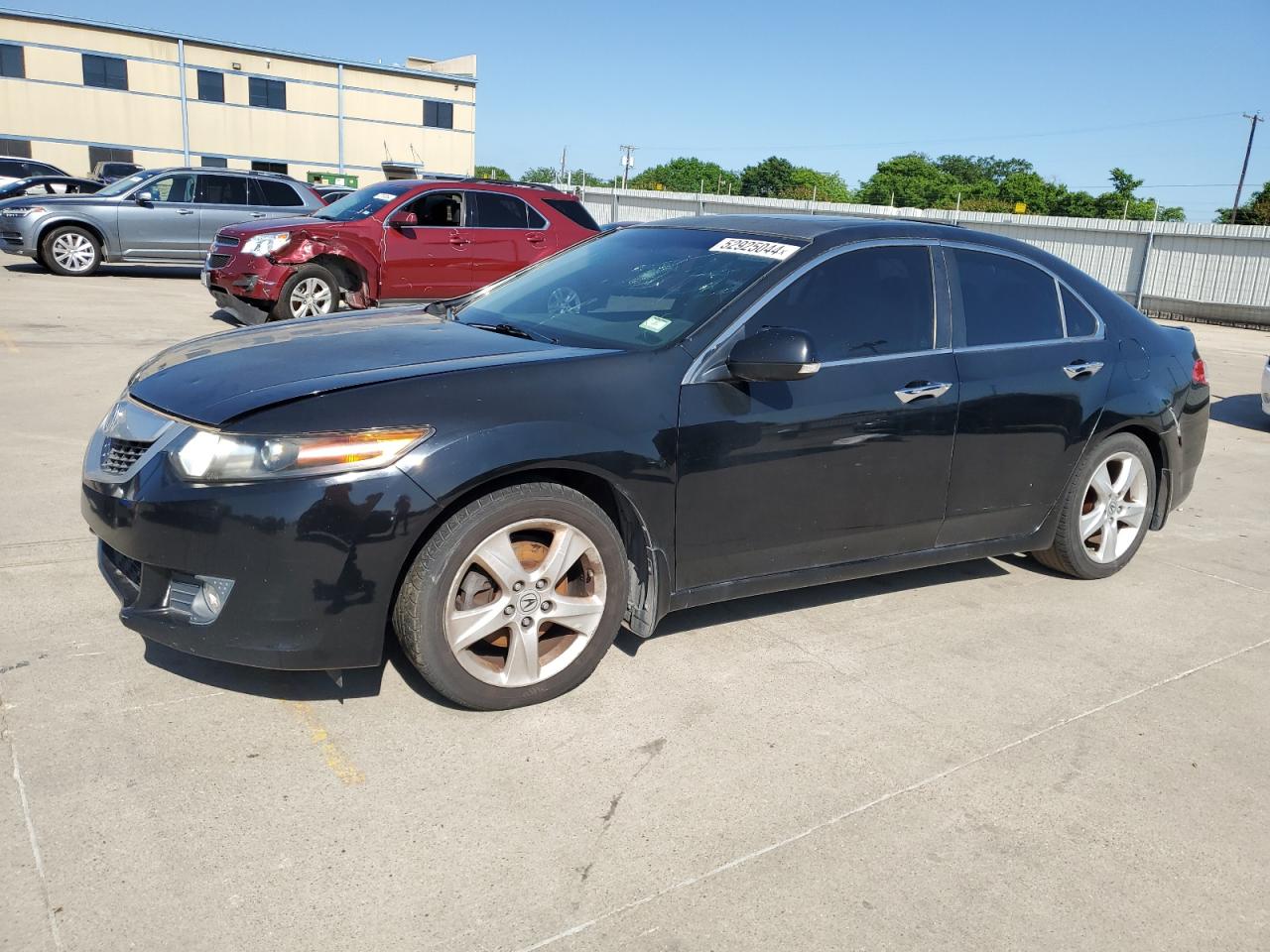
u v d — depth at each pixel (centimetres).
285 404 280
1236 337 1862
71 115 4566
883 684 353
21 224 1460
